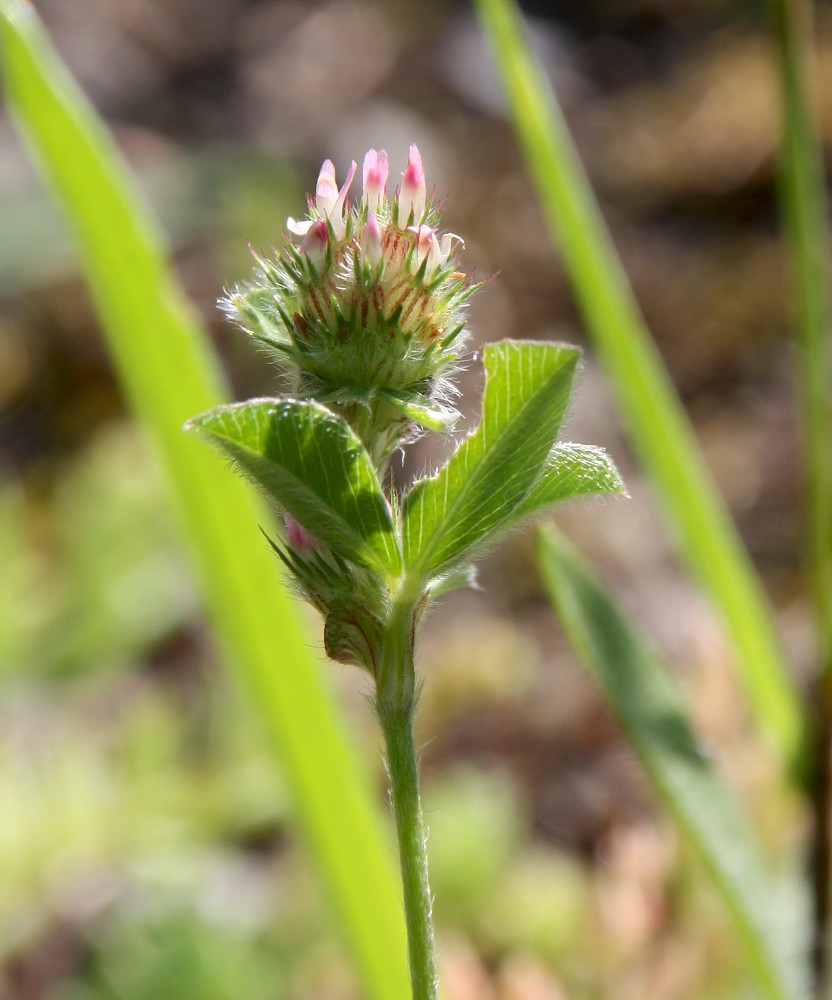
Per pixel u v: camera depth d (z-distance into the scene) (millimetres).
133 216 245
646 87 848
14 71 242
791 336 637
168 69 877
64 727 447
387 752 202
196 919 361
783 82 259
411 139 809
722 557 269
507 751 440
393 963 242
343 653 202
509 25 269
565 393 201
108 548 482
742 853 240
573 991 309
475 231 722
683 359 641
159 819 411
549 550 242
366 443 207
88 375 600
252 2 949
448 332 206
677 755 240
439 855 350
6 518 495
